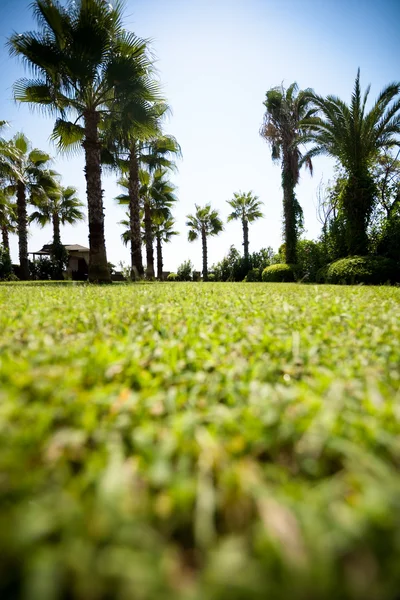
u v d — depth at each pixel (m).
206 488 0.52
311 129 14.45
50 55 8.65
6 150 15.51
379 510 0.44
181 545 0.48
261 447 0.68
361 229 12.47
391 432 0.71
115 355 1.23
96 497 0.50
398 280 10.54
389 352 1.38
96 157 10.31
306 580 0.36
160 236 30.31
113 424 0.76
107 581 0.38
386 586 0.37
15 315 2.16
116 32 9.19
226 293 4.02
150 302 2.81
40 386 0.90
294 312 2.32
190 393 1.00
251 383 0.98
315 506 0.47
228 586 0.36
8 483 0.52
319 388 0.96
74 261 32.72
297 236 17.59
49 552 0.40
